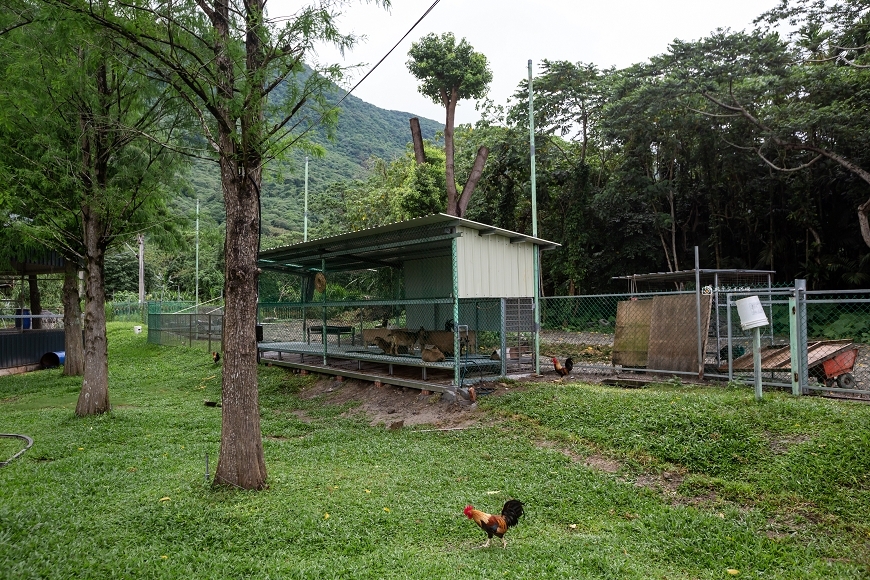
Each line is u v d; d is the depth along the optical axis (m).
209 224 12.88
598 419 7.94
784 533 4.88
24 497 5.72
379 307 15.95
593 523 5.28
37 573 3.85
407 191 23.67
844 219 22.16
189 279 52.31
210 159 7.90
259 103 6.21
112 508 5.55
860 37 19.92
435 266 13.94
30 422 10.15
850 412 6.77
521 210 30.16
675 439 6.82
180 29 6.27
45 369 19.78
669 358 10.50
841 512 5.02
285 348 15.76
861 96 19.56
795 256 24.22
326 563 4.23
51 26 7.30
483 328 12.38
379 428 9.45
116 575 3.89
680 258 27.28
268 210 60.56
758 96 21.00
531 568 4.13
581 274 25.95
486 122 29.11
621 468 6.56
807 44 20.69
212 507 5.48
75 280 17.64
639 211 26.52
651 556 4.55
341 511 5.43
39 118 9.78
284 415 11.16
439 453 7.70
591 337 19.20
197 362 18.77
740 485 5.70
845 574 4.12
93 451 8.00
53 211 10.84
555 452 7.25
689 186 25.69
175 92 7.34
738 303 7.74
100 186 10.86
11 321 28.44
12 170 10.54
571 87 26.44
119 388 14.99
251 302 6.43
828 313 20.12
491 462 7.18
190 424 9.81
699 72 21.30
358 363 14.50
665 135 24.17
